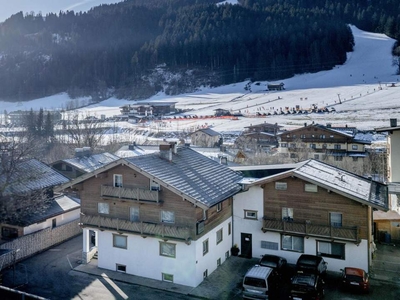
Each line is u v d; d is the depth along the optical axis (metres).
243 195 30.30
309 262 25.27
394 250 30.89
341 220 26.67
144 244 26.75
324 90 179.75
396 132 39.62
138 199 26.23
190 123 129.88
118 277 26.77
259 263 26.31
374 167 64.75
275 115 131.62
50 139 93.56
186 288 24.91
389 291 24.05
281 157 71.88
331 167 33.78
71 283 25.84
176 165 29.36
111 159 54.78
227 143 91.56
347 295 23.58
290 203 28.41
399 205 35.84
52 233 33.38
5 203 31.27
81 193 29.12
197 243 25.22
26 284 25.62
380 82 183.25
